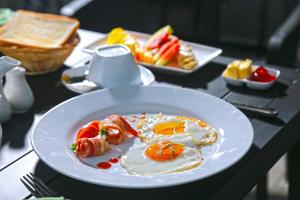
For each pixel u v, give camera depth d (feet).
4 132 2.95
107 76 3.23
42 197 2.42
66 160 2.60
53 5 7.23
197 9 6.06
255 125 2.99
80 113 2.98
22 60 3.38
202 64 3.56
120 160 2.66
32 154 2.77
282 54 5.08
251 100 3.25
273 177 5.31
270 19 6.02
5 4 7.22
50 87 3.40
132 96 3.13
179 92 3.12
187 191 2.52
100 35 4.25
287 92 3.34
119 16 5.63
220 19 6.20
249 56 5.75
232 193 2.63
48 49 3.32
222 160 2.58
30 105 3.12
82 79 3.39
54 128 2.83
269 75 3.42
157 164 2.60
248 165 2.71
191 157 2.64
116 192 2.52
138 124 2.93
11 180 2.58
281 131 2.96
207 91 3.34
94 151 2.66
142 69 3.50
